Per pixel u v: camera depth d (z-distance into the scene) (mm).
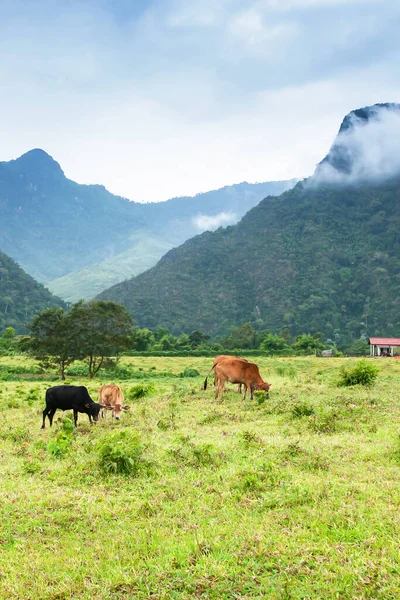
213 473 8000
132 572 4926
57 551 5500
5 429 13367
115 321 42625
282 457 8805
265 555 5062
